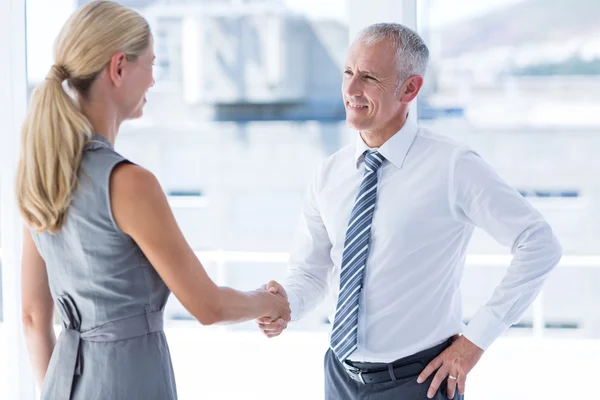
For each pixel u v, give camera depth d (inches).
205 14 692.7
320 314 344.5
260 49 699.4
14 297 104.3
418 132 75.4
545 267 70.6
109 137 58.8
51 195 55.7
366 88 72.7
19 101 103.7
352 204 76.1
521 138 628.1
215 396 160.1
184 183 684.7
